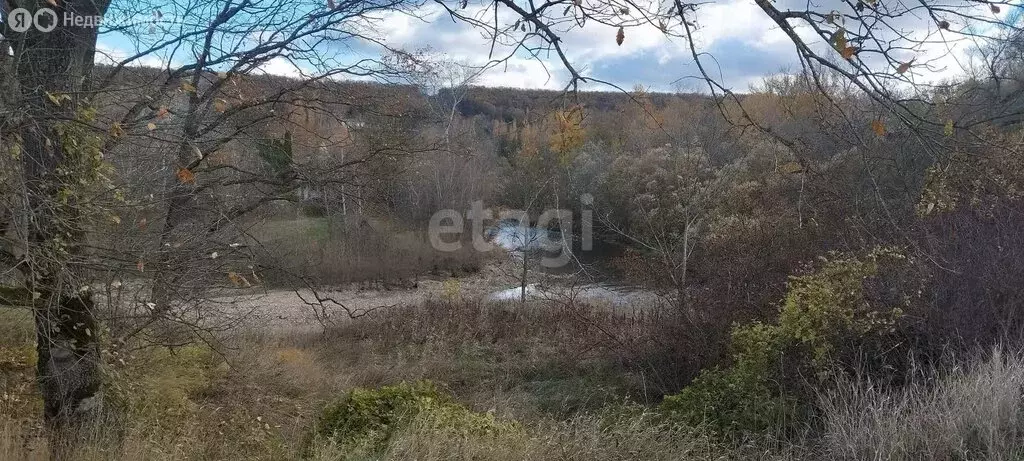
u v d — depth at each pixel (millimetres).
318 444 5477
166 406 6898
